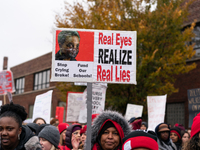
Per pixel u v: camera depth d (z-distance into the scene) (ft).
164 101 24.30
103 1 39.50
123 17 38.29
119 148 10.11
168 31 37.09
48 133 11.96
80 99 25.46
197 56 46.98
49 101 21.58
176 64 39.99
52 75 12.67
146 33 36.17
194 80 45.62
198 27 47.50
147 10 38.91
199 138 9.25
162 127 17.30
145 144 6.88
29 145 8.11
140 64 36.35
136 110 27.48
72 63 12.79
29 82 97.19
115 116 10.34
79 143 15.49
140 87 37.63
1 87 27.86
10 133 7.77
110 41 13.09
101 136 10.37
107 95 38.70
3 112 8.08
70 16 41.01
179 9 39.83
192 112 30.37
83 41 12.97
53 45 12.84
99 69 12.89
